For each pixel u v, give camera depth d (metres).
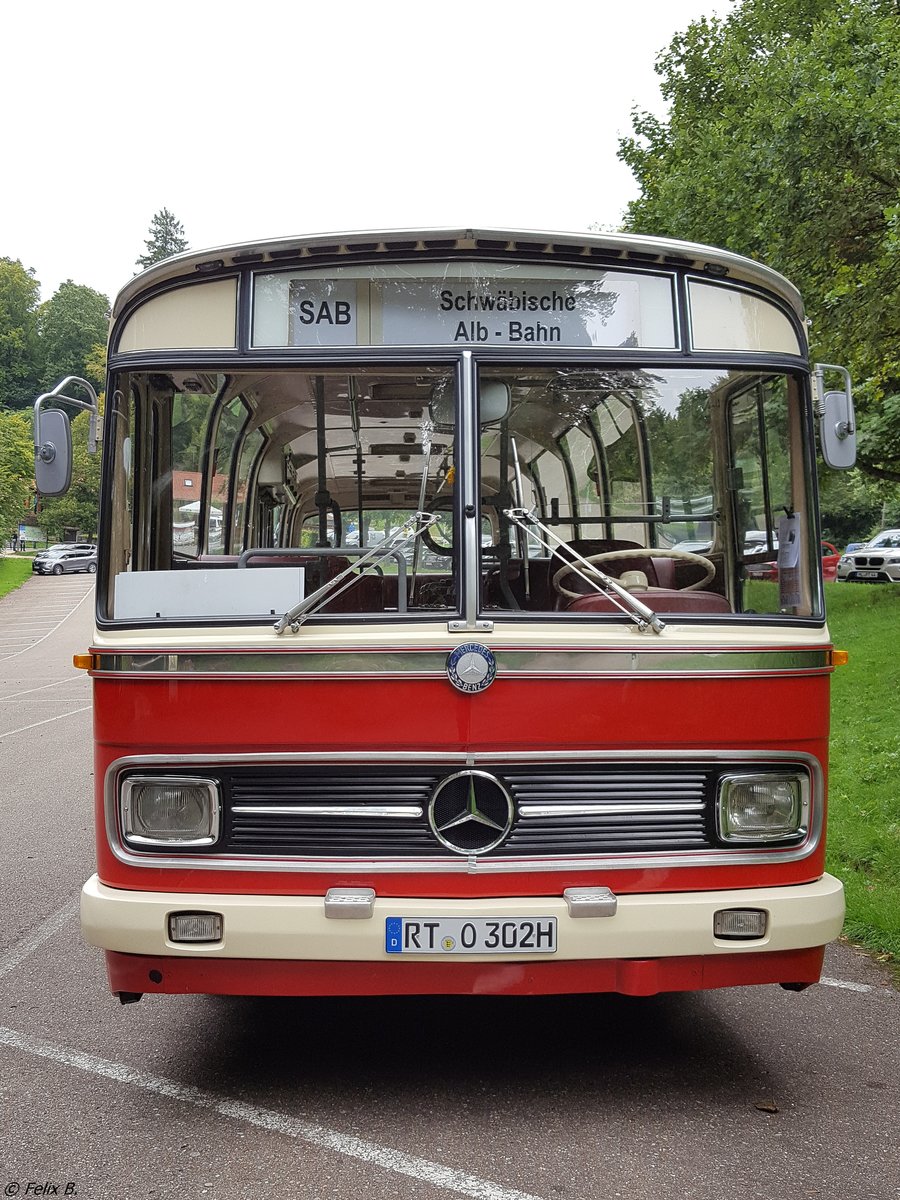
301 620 3.86
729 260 4.18
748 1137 3.72
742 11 17.86
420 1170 3.47
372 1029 4.77
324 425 4.15
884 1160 3.56
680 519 4.38
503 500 4.08
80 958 5.86
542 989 3.75
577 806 3.85
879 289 10.44
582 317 4.13
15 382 112.62
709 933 3.80
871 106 9.95
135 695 3.88
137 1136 3.74
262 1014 4.97
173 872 3.86
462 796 3.83
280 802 3.86
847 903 6.36
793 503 4.28
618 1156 3.57
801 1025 4.84
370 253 4.08
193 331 4.10
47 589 55.19
